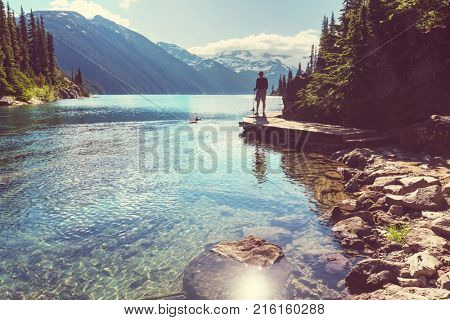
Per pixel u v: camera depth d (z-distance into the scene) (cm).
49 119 3691
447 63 1992
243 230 890
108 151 1914
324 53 2766
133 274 696
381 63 2175
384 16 2239
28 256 767
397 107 2005
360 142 1777
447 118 1517
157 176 1397
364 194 1080
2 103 6431
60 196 1148
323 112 2475
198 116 4434
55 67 12044
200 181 1327
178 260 748
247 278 663
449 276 592
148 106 7100
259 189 1226
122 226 921
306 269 695
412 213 930
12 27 9494
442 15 1944
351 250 771
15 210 1026
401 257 718
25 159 1681
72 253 780
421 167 1309
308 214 990
